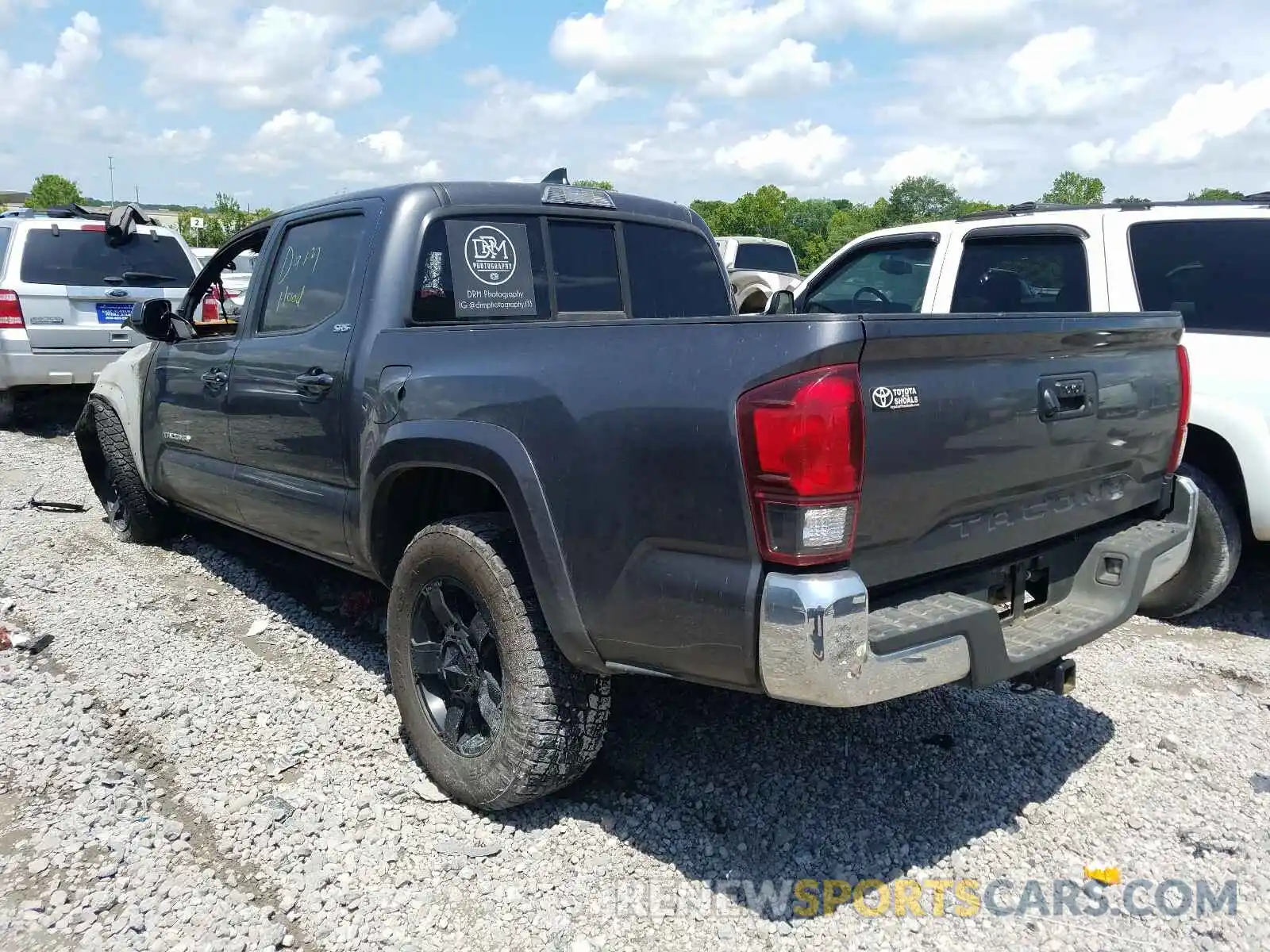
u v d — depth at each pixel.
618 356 2.65
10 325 8.77
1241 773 3.42
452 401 3.05
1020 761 3.48
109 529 6.32
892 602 2.59
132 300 9.34
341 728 3.63
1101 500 3.20
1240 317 4.61
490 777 2.99
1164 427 3.38
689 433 2.45
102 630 4.56
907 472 2.44
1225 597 5.32
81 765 3.37
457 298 3.71
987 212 5.57
